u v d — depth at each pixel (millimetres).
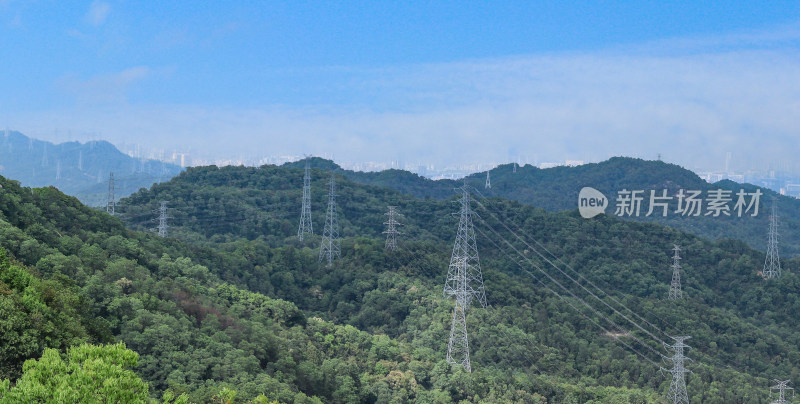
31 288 68000
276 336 106250
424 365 112750
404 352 119750
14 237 96625
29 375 44625
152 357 83062
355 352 115375
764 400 126625
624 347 147750
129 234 133375
